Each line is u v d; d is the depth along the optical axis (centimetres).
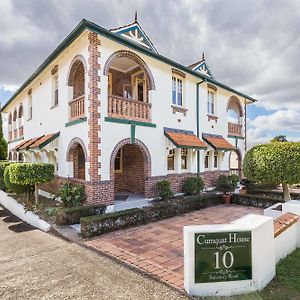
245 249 447
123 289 462
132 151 1505
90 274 527
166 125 1436
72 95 1277
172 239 763
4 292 459
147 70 1320
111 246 691
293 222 651
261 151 925
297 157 861
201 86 1747
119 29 1221
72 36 1115
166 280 488
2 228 947
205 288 432
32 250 688
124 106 1209
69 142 1245
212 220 1004
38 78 1697
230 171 2062
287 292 448
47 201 1289
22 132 2173
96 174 1057
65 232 823
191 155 1611
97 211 985
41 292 457
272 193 1616
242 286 442
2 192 1561
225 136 1994
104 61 1109
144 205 1209
